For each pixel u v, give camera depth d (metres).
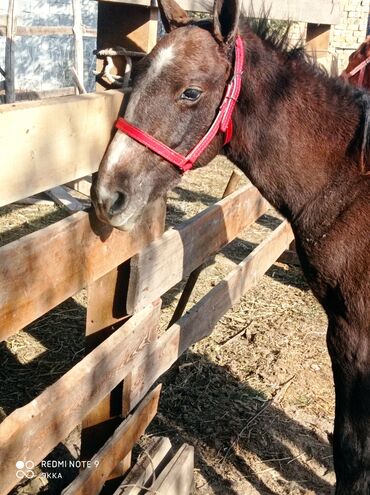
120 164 2.15
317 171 2.44
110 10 2.77
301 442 3.45
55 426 2.04
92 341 2.63
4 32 7.96
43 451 2.00
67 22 12.91
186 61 2.19
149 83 2.18
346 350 2.47
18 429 1.85
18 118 1.73
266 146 2.44
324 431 3.55
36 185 1.86
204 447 3.32
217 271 5.37
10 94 7.61
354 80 3.39
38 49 12.62
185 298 3.69
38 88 12.78
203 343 4.29
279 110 2.40
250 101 2.39
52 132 1.89
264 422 3.56
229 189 3.96
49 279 1.96
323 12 4.62
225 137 2.41
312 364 4.18
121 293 2.56
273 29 2.54
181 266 2.90
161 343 2.77
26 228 5.64
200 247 3.10
